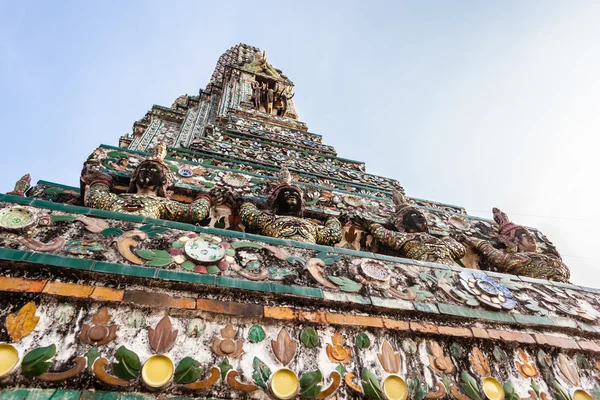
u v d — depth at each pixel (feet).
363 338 11.71
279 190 20.97
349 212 23.62
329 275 13.48
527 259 22.00
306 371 10.39
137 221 13.09
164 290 10.79
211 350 9.96
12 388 8.27
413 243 20.68
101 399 8.47
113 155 21.35
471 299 14.38
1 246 10.69
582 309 16.01
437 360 11.94
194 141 31.63
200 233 13.47
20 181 18.76
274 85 63.87
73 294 9.91
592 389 12.91
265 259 13.32
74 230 11.96
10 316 9.23
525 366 12.76
